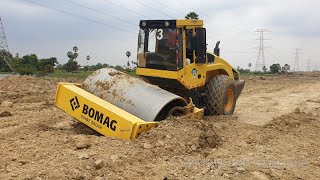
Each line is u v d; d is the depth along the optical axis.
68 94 8.09
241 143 7.94
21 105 12.25
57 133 8.00
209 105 10.75
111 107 7.63
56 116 10.37
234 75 12.39
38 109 11.55
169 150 6.79
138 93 8.09
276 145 7.97
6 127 8.80
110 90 8.34
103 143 6.79
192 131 7.59
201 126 7.94
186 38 9.87
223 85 10.70
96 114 7.62
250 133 8.89
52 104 12.48
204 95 10.64
